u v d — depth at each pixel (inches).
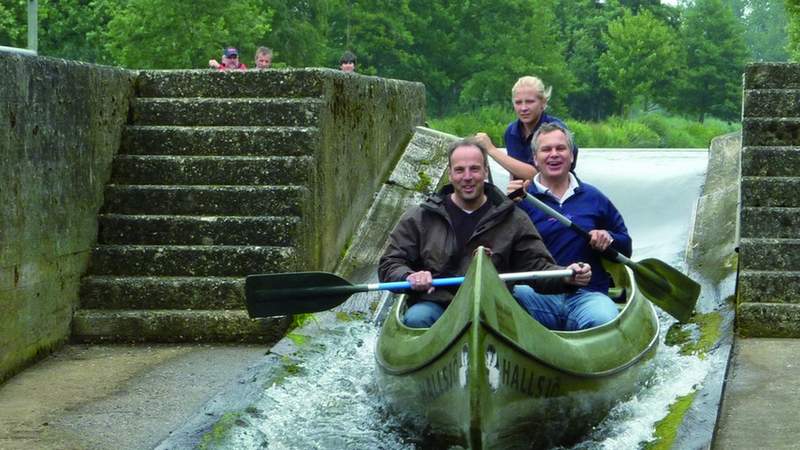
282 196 676.1
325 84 723.4
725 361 558.9
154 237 669.9
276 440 455.8
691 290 567.5
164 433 459.2
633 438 450.6
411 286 484.1
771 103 719.1
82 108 643.5
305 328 645.9
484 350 399.5
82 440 448.1
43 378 550.0
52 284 601.9
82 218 646.5
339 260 769.6
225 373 564.1
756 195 673.6
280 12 3410.4
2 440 446.9
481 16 5007.4
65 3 2962.6
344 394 524.4
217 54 2100.1
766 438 448.1
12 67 543.8
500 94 5068.9
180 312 638.5
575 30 6776.6
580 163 1077.8
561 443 457.7
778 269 642.8
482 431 406.0
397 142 957.8
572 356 443.2
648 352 512.4
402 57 4596.5
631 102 5078.7
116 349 621.0
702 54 5629.9
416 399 444.1
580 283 489.1
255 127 712.4
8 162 539.2
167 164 695.7
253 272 653.9
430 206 512.7
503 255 501.7
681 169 1027.9
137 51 2076.8
